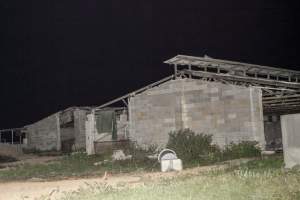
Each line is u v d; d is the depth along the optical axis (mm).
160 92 26922
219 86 24797
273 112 30797
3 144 41844
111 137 30297
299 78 28406
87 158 27438
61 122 42156
